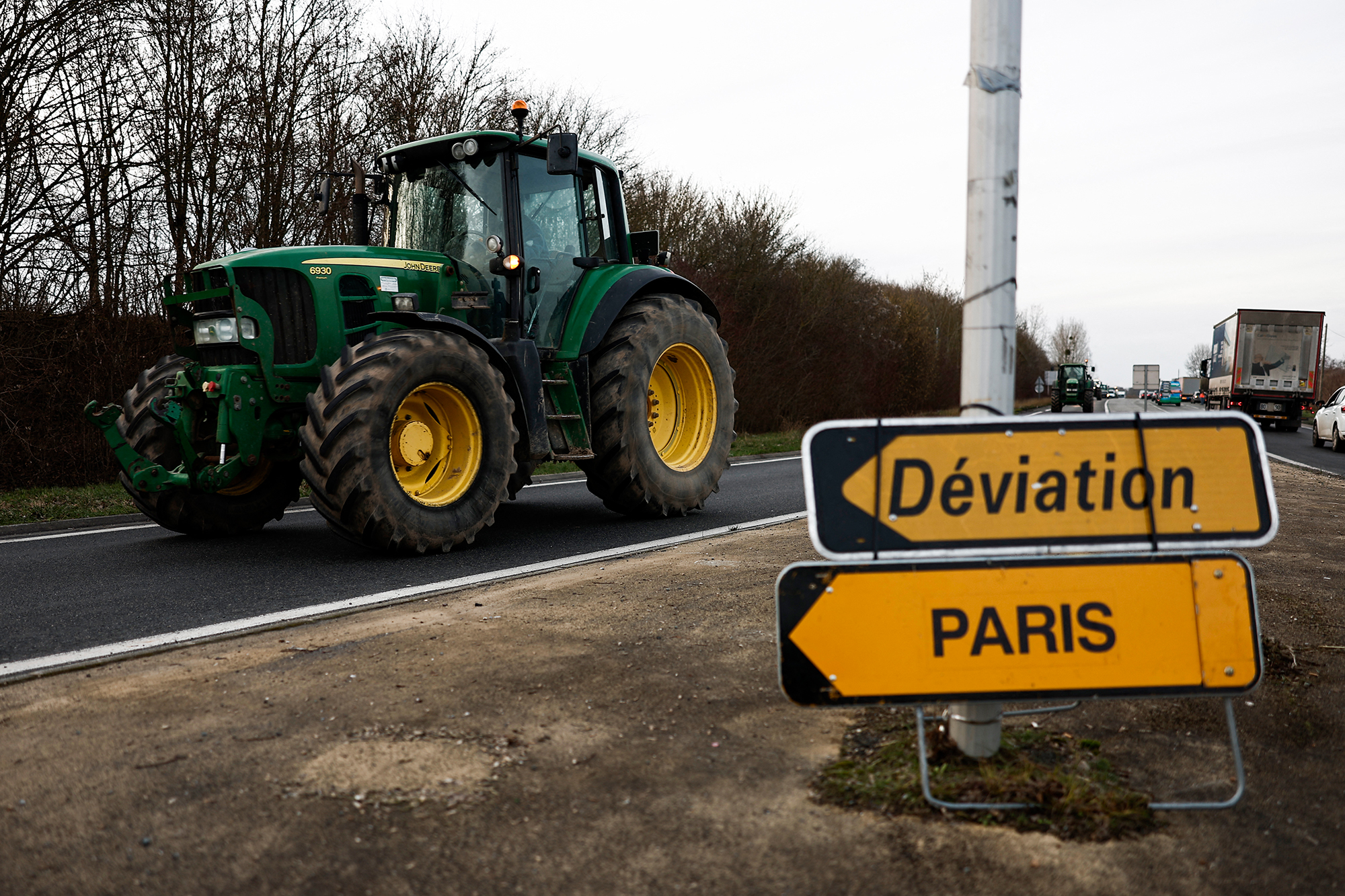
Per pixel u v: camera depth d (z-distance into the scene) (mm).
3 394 10195
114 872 2023
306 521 7938
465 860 2049
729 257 24453
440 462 6320
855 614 2205
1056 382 54969
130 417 6738
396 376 5785
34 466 10484
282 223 13109
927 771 2258
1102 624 2215
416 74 14766
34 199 10883
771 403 25406
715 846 2092
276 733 2760
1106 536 2229
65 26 10727
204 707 3004
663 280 8227
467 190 7078
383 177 7531
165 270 11859
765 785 2383
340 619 4246
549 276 7223
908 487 2223
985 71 2281
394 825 2203
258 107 12641
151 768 2531
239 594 4852
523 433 6719
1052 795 2252
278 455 6711
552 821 2211
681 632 3771
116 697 3123
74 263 11062
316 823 2215
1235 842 2123
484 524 6254
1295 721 2863
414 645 3654
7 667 3537
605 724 2799
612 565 5453
